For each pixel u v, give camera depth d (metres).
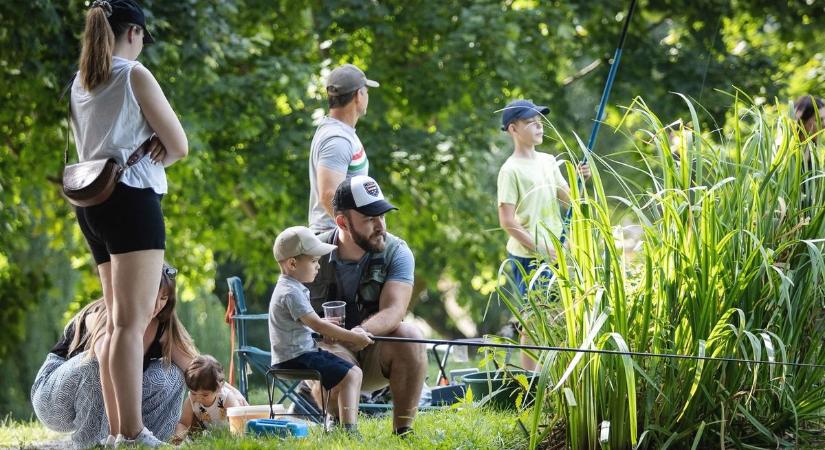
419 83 31.58
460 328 55.81
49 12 23.42
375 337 10.23
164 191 10.31
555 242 9.52
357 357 11.04
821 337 9.99
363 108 13.19
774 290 9.65
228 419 12.27
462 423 10.55
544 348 8.96
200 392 12.11
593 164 9.50
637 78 33.12
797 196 10.12
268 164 30.34
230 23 29.39
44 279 31.95
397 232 35.06
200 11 26.05
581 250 9.53
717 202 9.95
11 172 28.88
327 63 30.83
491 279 37.28
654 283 9.55
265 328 40.94
